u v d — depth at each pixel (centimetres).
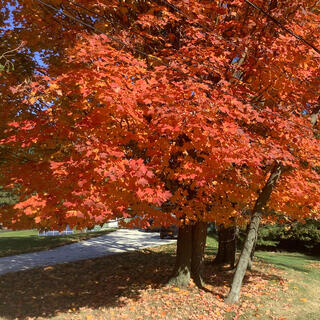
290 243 2184
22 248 1563
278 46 596
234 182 723
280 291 888
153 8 657
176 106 468
